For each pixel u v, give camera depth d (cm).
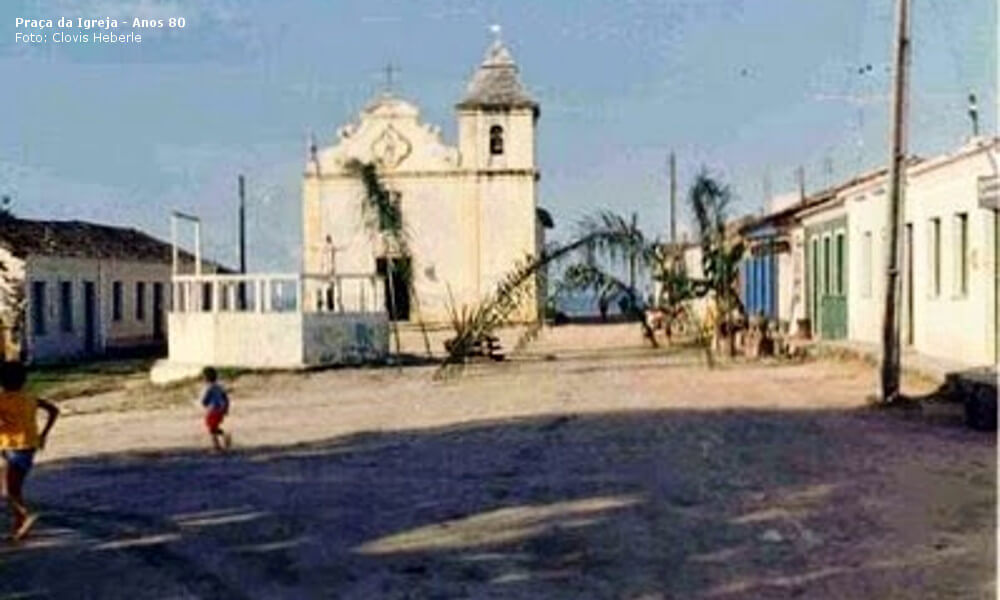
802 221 4638
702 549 1308
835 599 1111
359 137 7300
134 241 6719
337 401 3088
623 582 1191
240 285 4597
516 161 7288
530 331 4397
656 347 4884
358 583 1219
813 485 1631
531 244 7288
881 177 3634
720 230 4666
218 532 1468
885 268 2573
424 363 4319
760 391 2906
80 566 1326
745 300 5622
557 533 1398
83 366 5034
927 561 1231
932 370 2745
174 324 4181
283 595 1188
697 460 1859
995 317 2784
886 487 1606
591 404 2753
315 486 1750
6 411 1481
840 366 3484
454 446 2128
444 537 1397
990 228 2802
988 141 2692
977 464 1773
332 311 4194
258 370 3994
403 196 7300
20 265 5178
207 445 2298
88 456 2198
